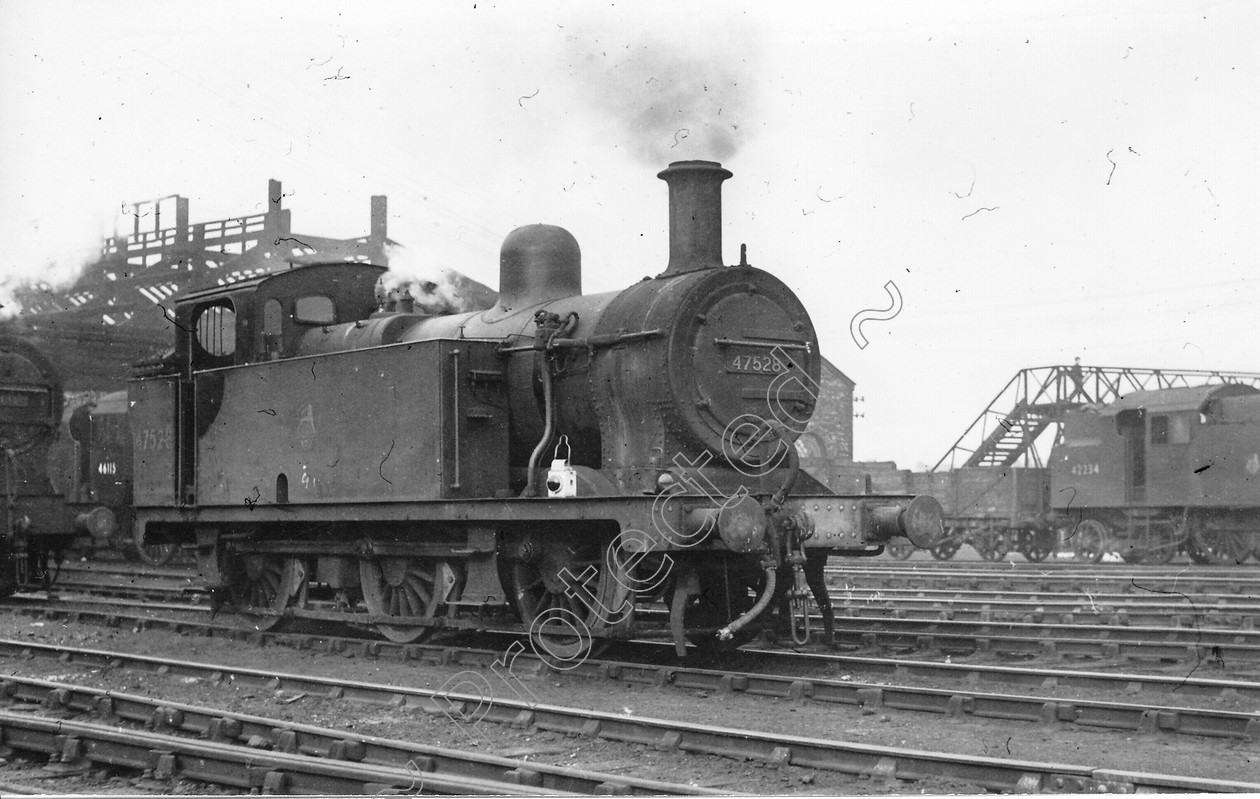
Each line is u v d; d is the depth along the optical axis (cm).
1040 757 781
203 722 868
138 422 1592
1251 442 2591
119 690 1062
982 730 867
